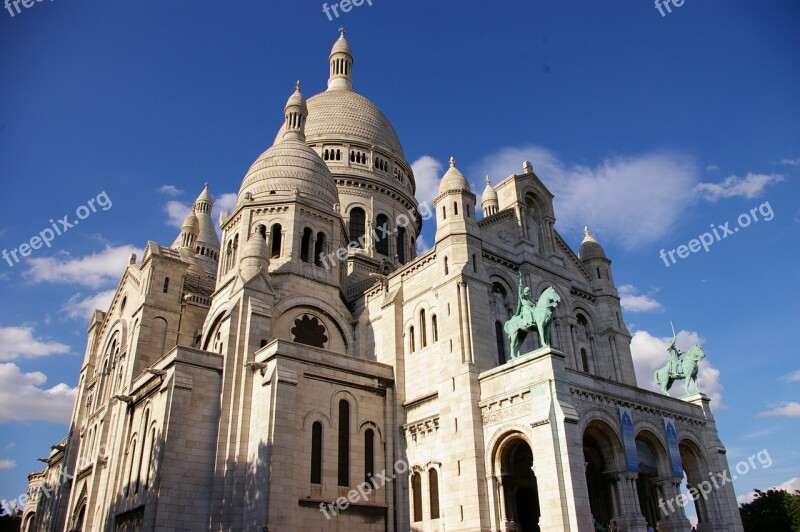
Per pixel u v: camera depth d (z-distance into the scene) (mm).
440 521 41625
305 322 53125
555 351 38219
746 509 74688
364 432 46031
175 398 42375
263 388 42750
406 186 83812
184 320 58719
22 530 89188
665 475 42219
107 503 47312
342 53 94812
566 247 57594
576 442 36125
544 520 35125
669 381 50281
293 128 68125
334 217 59531
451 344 44344
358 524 42375
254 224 56312
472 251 47281
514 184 54469
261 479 39656
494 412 40344
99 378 63969
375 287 55531
